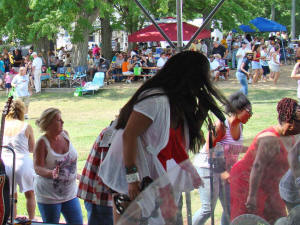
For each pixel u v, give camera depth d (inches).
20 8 711.1
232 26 895.7
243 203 64.0
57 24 661.3
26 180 184.5
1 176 128.3
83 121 489.4
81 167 287.7
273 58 701.3
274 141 65.1
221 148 66.6
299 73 398.0
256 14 1181.1
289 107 107.8
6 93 735.1
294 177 64.6
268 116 451.8
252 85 709.3
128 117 104.2
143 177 99.4
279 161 64.5
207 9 865.5
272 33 1232.8
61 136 165.9
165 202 64.0
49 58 846.5
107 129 127.2
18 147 183.0
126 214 64.8
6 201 128.4
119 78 835.4
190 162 65.8
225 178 64.3
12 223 134.8
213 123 112.7
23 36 754.2
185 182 64.6
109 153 109.0
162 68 102.3
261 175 64.0
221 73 802.2
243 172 64.4
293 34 1170.6
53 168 163.6
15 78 511.5
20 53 796.6
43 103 640.4
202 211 63.7
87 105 607.8
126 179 104.5
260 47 767.1
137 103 98.7
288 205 64.6
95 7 749.9
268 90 650.2
